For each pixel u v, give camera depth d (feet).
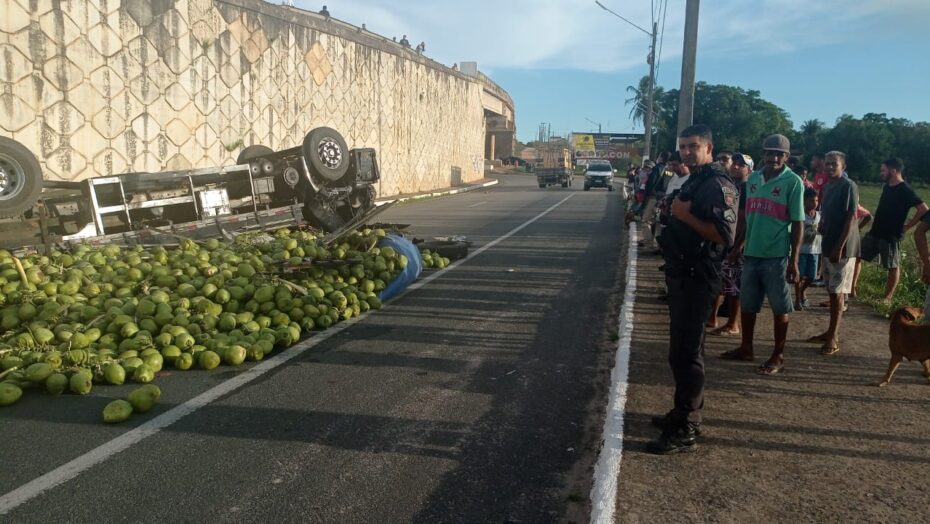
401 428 15.28
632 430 14.66
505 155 313.94
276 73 69.46
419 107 114.73
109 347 19.12
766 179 18.67
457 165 143.64
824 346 20.56
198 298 21.54
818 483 12.19
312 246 27.68
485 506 11.95
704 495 11.73
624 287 31.86
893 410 15.85
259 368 19.38
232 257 25.91
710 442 14.02
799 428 14.76
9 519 11.19
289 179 38.09
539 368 19.76
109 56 49.19
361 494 12.28
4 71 42.16
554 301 28.71
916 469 12.77
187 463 13.38
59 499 11.88
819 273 32.14
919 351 16.85
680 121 43.24
